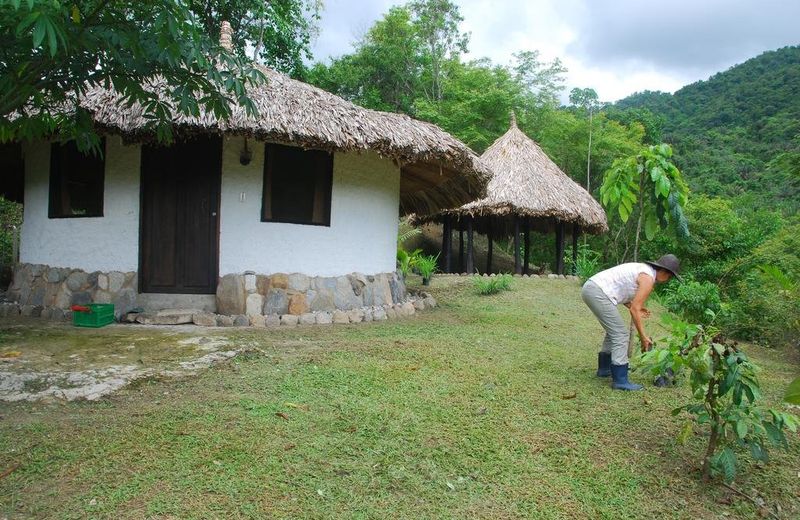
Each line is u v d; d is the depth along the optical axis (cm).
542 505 250
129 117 564
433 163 702
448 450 296
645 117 2828
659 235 1431
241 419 323
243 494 243
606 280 419
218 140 650
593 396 395
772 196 2420
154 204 653
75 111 474
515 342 579
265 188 662
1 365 414
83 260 663
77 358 444
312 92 695
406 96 2306
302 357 466
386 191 772
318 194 702
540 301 906
